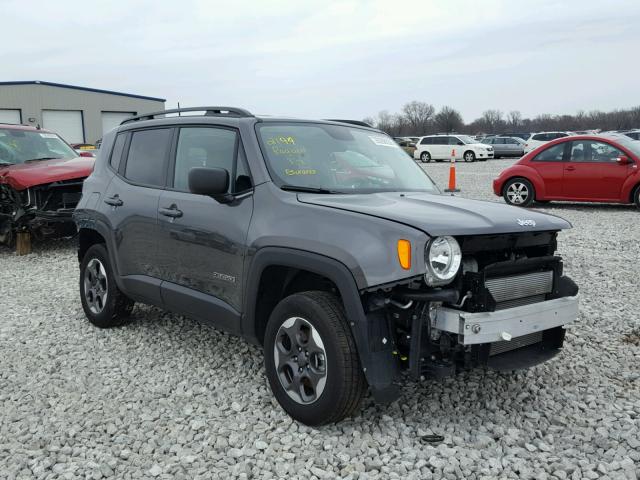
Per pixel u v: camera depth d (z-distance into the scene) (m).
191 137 4.45
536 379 4.08
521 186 13.30
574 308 3.52
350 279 3.12
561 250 8.41
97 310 5.31
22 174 8.91
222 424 3.47
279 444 3.24
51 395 3.93
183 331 5.18
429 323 3.14
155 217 4.45
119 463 3.10
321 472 2.96
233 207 3.87
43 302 6.32
